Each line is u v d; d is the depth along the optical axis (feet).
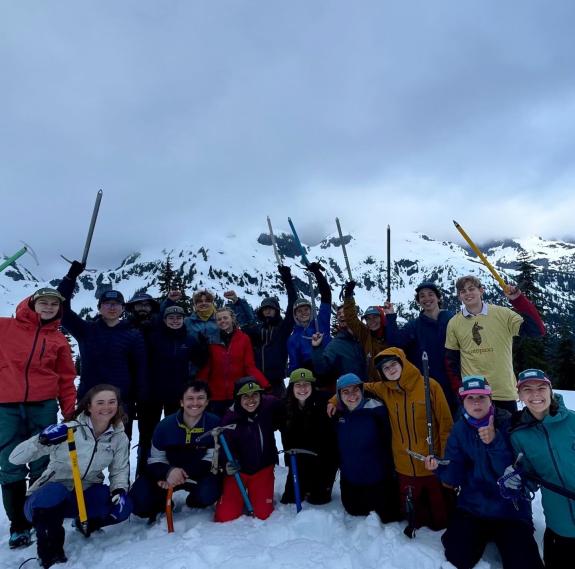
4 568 13.35
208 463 16.69
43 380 15.72
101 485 15.02
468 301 17.25
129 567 12.65
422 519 15.14
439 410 15.55
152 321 21.08
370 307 20.90
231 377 20.44
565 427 12.23
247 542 14.06
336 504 17.37
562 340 105.60
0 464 14.88
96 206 18.80
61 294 17.51
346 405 16.31
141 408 20.10
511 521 12.75
